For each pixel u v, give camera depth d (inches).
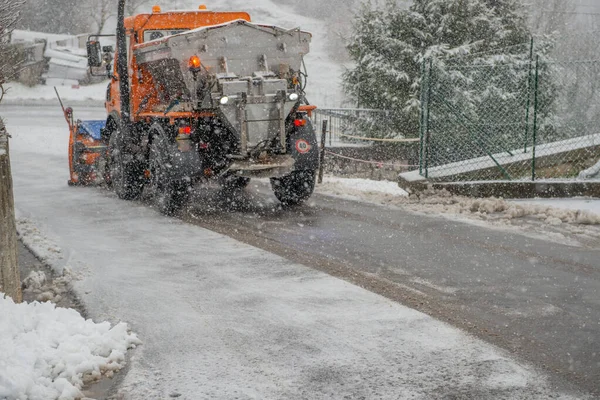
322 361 172.7
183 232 337.1
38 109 1382.9
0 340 170.7
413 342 184.4
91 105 1443.2
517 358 173.5
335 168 732.7
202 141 386.3
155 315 209.2
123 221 370.0
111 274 254.7
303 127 401.4
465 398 151.7
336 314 207.8
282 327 197.2
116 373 168.1
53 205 428.5
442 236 318.3
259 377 163.8
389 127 770.2
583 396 152.3
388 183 553.0
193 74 373.1
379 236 320.2
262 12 2310.5
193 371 167.5
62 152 848.3
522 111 606.9
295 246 302.0
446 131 660.1
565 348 179.9
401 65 774.5
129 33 437.7
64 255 285.6
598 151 445.7
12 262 205.2
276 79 376.5
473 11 788.6
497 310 210.8
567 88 522.0
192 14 439.5
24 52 1209.4
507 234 320.2
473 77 711.7
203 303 220.2
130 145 442.6
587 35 906.7
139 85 434.0
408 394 153.9
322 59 1962.4
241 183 503.5
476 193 420.2
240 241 314.7
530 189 407.8
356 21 805.9
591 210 366.0
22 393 150.4
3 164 201.0
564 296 224.5
